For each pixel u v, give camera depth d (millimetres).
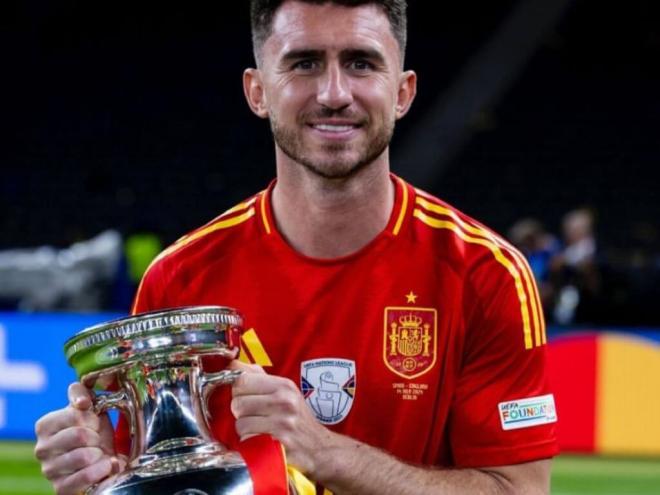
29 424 8969
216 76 17047
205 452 2096
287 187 2371
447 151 15773
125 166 16047
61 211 15227
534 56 16953
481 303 2354
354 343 2352
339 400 2350
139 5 17516
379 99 2201
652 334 8875
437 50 17016
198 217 15359
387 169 2373
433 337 2352
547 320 9711
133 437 2156
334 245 2363
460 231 2414
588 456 8844
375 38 2186
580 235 10016
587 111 16531
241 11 17453
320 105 2176
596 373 8891
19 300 11094
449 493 2258
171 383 2117
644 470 8195
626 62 17000
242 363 2184
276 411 2078
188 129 16484
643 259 12141
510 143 16062
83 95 16875
